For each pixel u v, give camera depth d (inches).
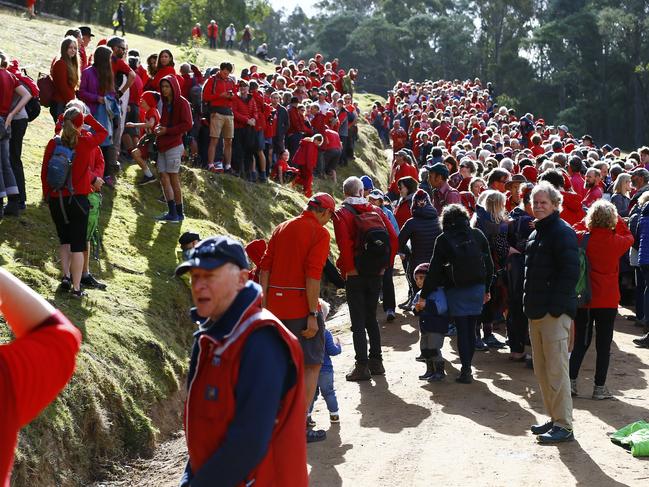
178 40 2800.2
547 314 261.7
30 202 395.5
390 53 4527.6
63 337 98.6
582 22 3764.8
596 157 729.6
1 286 101.3
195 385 125.0
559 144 765.3
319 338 265.1
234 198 543.5
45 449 240.5
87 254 342.6
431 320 338.6
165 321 356.2
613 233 309.7
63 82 413.1
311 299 258.4
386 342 415.2
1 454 91.3
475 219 381.1
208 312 123.5
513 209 390.3
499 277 381.1
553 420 269.1
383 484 239.3
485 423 290.0
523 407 307.6
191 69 578.9
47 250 356.2
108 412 277.0
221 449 117.0
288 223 262.7
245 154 613.0
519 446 265.9
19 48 741.9
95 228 333.7
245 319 122.9
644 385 335.6
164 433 300.4
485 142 914.7
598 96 3735.2
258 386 118.4
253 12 3262.8
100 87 433.7
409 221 429.4
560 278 259.3
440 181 463.2
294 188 679.7
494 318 425.1
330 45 4803.2
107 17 2388.0
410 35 4443.9
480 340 401.4
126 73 470.0
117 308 335.3
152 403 302.8
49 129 530.6
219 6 2992.1
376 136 1232.8
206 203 511.2
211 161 559.2
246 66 1652.3
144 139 480.1
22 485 226.2
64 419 254.5
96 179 328.2
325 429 289.3
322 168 782.5
